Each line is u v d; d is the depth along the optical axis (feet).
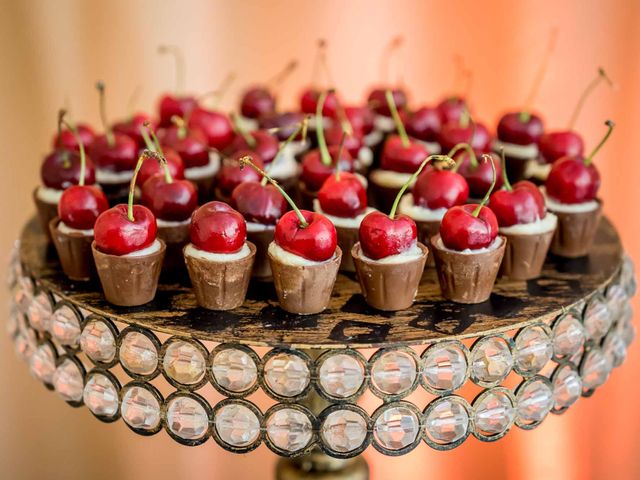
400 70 2.49
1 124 2.41
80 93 2.45
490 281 1.38
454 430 1.28
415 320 1.33
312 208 1.67
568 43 2.40
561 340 1.36
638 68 2.38
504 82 2.46
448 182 1.53
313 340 1.26
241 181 1.59
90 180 1.63
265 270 1.50
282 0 2.45
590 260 1.56
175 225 1.50
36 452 2.54
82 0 2.38
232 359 1.25
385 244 1.34
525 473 2.49
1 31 2.35
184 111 1.96
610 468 2.52
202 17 2.45
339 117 1.93
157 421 1.31
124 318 1.34
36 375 1.47
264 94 2.10
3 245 2.48
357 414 1.25
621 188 2.45
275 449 1.27
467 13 2.43
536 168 1.78
